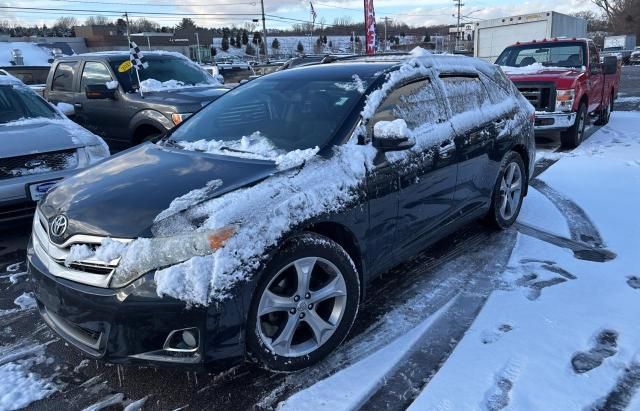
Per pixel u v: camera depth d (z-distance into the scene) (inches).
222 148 137.3
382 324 131.3
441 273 159.0
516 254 171.3
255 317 103.6
